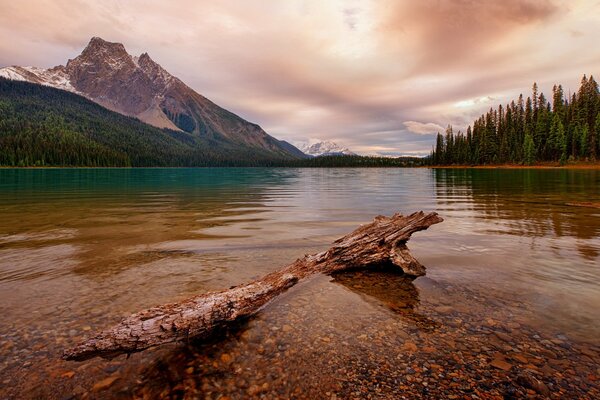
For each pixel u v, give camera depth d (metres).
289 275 5.53
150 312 3.98
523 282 5.94
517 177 48.81
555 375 3.34
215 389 3.24
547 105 104.31
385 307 5.02
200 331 4.06
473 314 4.72
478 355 3.71
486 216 13.49
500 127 108.38
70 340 3.98
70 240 9.30
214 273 6.56
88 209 15.84
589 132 81.75
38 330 4.20
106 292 5.50
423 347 3.90
